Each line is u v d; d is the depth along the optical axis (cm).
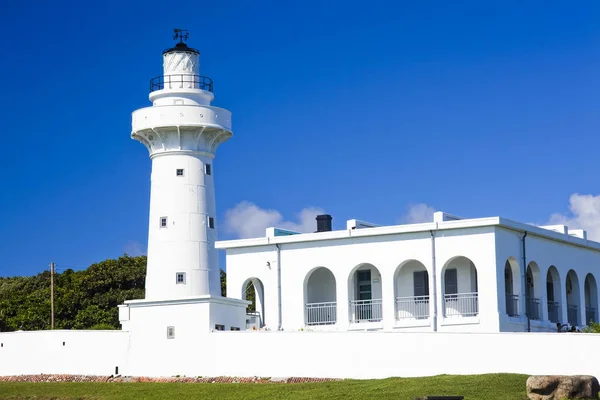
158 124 5669
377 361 4744
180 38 5838
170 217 5694
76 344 5409
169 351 5203
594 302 6162
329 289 5784
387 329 5366
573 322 5919
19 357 5516
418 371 4647
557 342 4384
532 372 4419
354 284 5650
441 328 5228
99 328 7119
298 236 5612
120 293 8562
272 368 4969
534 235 5494
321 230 6019
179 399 4584
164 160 5750
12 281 9650
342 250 5525
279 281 5669
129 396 4744
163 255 5669
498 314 5094
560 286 5759
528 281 5588
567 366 4359
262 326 5881
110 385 5047
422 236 5316
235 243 5775
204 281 5675
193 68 5800
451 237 5244
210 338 5119
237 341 5056
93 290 8688
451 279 5428
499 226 5178
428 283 5456
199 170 5750
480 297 5150
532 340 4434
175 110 5666
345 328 5459
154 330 5250
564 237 5759
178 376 5159
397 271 5384
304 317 5584
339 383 4578
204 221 5728
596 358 4309
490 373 4438
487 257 5144
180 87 5750
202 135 5766
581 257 6019
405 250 5353
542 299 5544
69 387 5062
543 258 5591
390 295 5375
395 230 5350
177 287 5634
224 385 4812
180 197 5706
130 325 5309
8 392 5009
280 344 4969
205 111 5706
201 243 5697
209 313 5141
